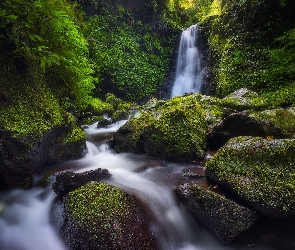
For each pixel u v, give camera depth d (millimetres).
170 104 6160
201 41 12164
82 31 9562
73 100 5965
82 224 2959
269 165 3273
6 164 3672
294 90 6141
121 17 12625
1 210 3523
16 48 4043
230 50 8945
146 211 3318
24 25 4211
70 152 4609
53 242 3146
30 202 3729
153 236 3104
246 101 5918
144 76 11516
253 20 8875
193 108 5285
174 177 4094
